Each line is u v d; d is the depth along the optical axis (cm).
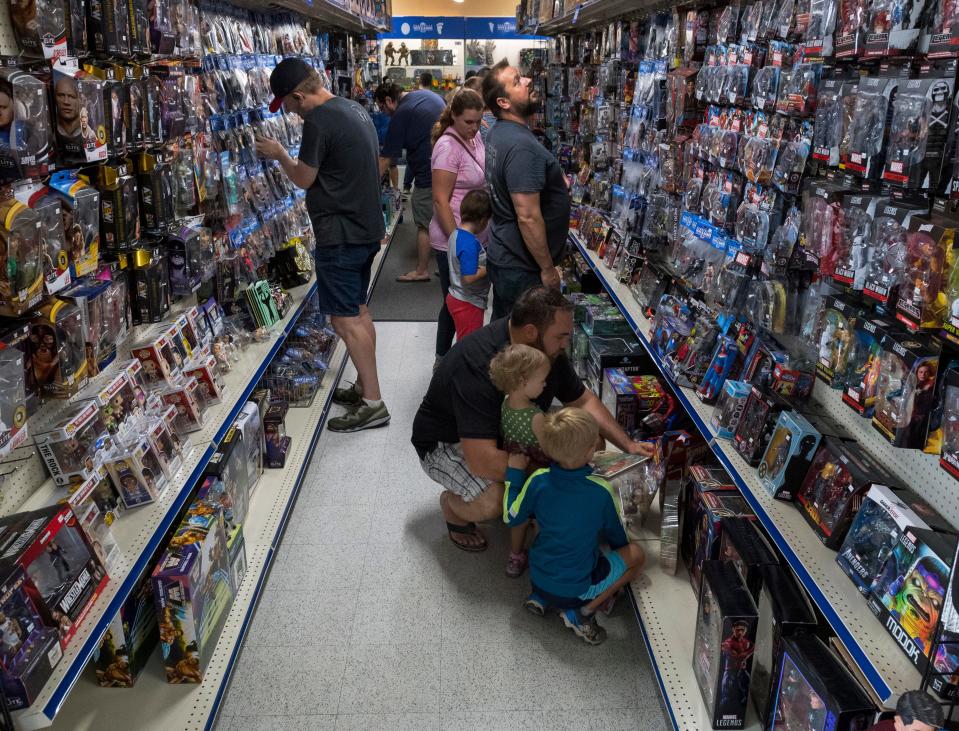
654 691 225
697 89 295
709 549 228
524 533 269
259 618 256
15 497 174
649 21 409
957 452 138
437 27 1102
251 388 299
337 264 361
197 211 299
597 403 275
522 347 230
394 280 679
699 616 208
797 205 222
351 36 831
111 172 209
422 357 497
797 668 164
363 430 393
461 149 420
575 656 239
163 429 225
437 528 309
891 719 123
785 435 200
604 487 225
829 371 188
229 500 253
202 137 290
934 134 143
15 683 132
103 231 214
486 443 247
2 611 132
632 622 255
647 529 284
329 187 347
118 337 215
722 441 230
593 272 493
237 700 222
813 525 184
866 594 158
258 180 383
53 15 167
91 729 195
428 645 244
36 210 164
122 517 200
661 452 281
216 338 313
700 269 294
